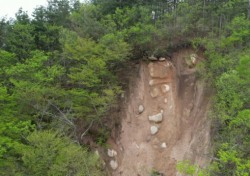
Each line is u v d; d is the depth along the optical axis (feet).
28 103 51.26
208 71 53.11
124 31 55.93
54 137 45.21
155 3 67.72
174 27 56.18
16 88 50.96
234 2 56.85
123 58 56.24
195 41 54.80
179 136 53.52
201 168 40.63
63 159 42.06
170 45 57.98
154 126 55.42
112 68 58.65
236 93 41.63
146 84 58.44
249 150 37.88
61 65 59.93
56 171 40.83
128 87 59.26
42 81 52.80
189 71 56.49
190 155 49.93
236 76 41.47
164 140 54.24
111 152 55.47
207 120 49.70
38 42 72.18
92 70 51.06
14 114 49.83
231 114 41.50
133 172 53.31
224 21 57.16
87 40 55.62
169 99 56.39
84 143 55.67
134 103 57.88
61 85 57.16
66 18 70.79
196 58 56.34
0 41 71.67
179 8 57.82
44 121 54.44
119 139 56.39
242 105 40.63
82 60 55.47
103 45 53.01
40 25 74.02
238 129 40.16
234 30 50.26
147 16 58.39
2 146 43.11
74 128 52.80
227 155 34.86
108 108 55.67
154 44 57.82
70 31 60.54
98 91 54.03
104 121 57.98
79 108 52.01
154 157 53.57
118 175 53.93
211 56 51.44
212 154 43.70
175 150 52.75
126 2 67.31
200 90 53.83
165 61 58.59
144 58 59.72
